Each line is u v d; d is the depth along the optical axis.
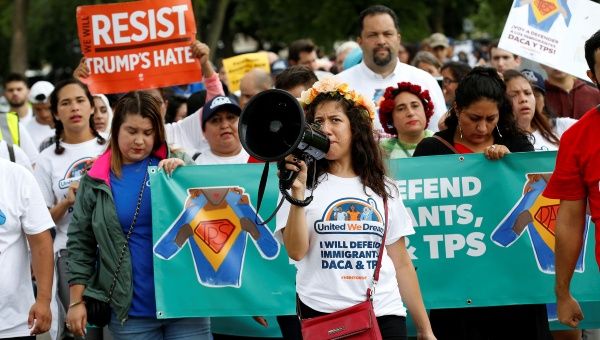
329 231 9.25
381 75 15.91
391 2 54.50
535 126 13.87
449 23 65.19
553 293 11.63
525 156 11.66
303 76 13.40
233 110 13.80
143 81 14.62
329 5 55.81
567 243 10.13
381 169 9.53
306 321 9.23
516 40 13.59
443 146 11.95
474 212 11.72
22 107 24.14
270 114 8.49
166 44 14.61
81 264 11.17
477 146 11.90
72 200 13.41
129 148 11.23
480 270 11.72
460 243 11.73
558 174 10.08
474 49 32.66
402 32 54.12
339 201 9.31
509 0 48.59
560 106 17.41
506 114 11.80
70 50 78.50
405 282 9.72
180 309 11.48
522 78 13.59
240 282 11.64
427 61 20.28
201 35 51.59
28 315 11.11
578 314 10.36
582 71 13.59
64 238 13.69
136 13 14.57
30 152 15.47
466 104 11.52
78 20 14.60
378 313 9.27
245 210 11.67
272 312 11.67
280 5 57.94
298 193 8.83
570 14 13.59
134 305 11.27
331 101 9.45
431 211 11.76
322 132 8.81
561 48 13.57
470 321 11.84
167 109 18.84
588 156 9.83
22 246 11.11
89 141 14.31
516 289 11.67
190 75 14.67
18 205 10.98
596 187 9.81
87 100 14.24
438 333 11.95
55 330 13.68
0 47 79.38
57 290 13.88
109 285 11.11
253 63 24.09
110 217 11.13
